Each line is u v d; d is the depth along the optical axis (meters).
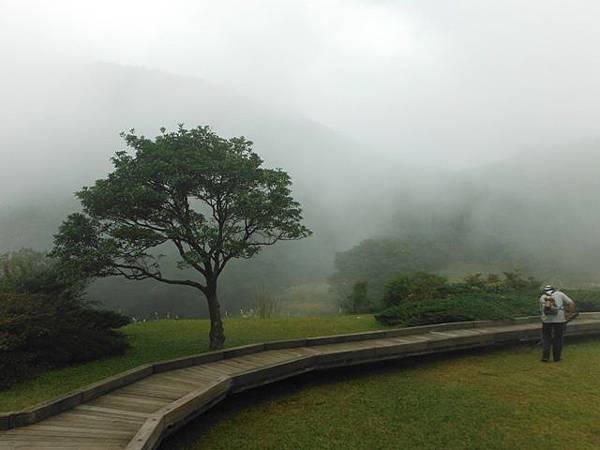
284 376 7.27
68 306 9.59
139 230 8.19
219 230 8.92
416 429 5.86
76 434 4.66
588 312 14.12
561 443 5.49
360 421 6.12
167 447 5.29
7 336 7.09
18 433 4.66
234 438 5.57
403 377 8.30
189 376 6.82
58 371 7.47
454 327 11.12
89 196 8.38
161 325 13.31
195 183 8.61
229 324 13.39
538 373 8.54
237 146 9.34
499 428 5.90
